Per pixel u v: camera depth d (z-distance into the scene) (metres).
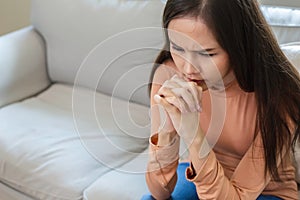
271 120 0.99
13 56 1.70
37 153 1.38
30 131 1.48
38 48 1.80
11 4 2.35
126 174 1.26
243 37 0.93
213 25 0.90
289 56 1.20
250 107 1.04
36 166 1.35
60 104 1.68
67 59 1.73
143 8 1.56
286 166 1.10
